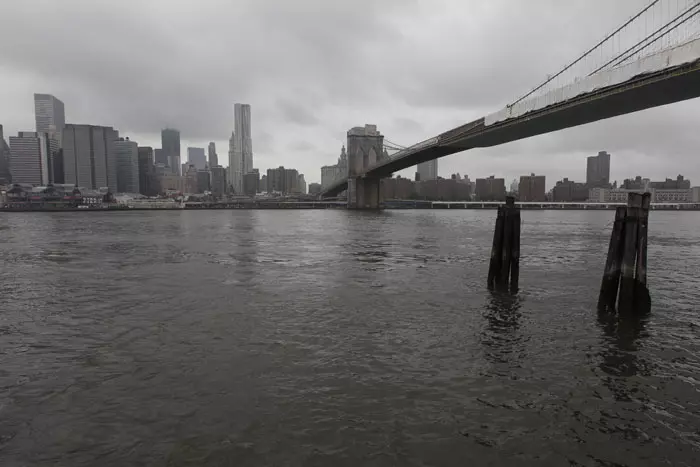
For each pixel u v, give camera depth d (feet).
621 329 39.86
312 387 27.30
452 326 40.40
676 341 36.73
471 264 79.25
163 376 28.81
